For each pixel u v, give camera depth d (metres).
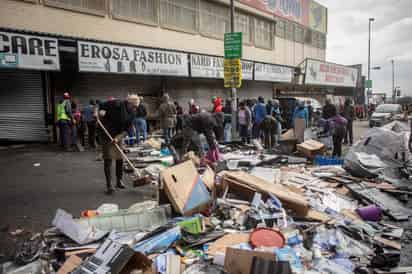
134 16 13.02
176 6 15.02
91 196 5.34
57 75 10.58
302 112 11.15
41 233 3.83
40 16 9.98
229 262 3.00
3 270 3.11
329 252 3.57
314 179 6.36
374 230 4.26
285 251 3.27
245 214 4.27
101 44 10.18
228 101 13.30
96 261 2.87
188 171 4.75
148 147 9.80
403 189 6.01
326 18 31.66
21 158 8.34
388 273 3.22
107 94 12.02
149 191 5.69
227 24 18.50
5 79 10.38
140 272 2.82
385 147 7.48
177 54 12.95
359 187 5.80
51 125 10.54
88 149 9.84
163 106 10.17
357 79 34.97
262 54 22.05
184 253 3.37
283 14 24.08
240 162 7.62
